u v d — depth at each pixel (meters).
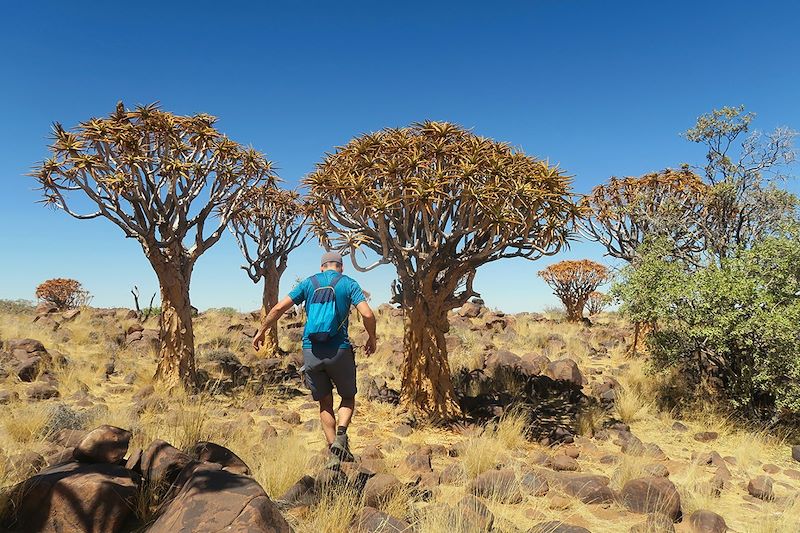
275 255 13.11
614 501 4.31
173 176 8.49
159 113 8.41
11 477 3.89
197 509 2.91
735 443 6.66
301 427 6.86
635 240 12.83
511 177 6.84
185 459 3.79
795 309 6.85
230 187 9.66
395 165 6.96
